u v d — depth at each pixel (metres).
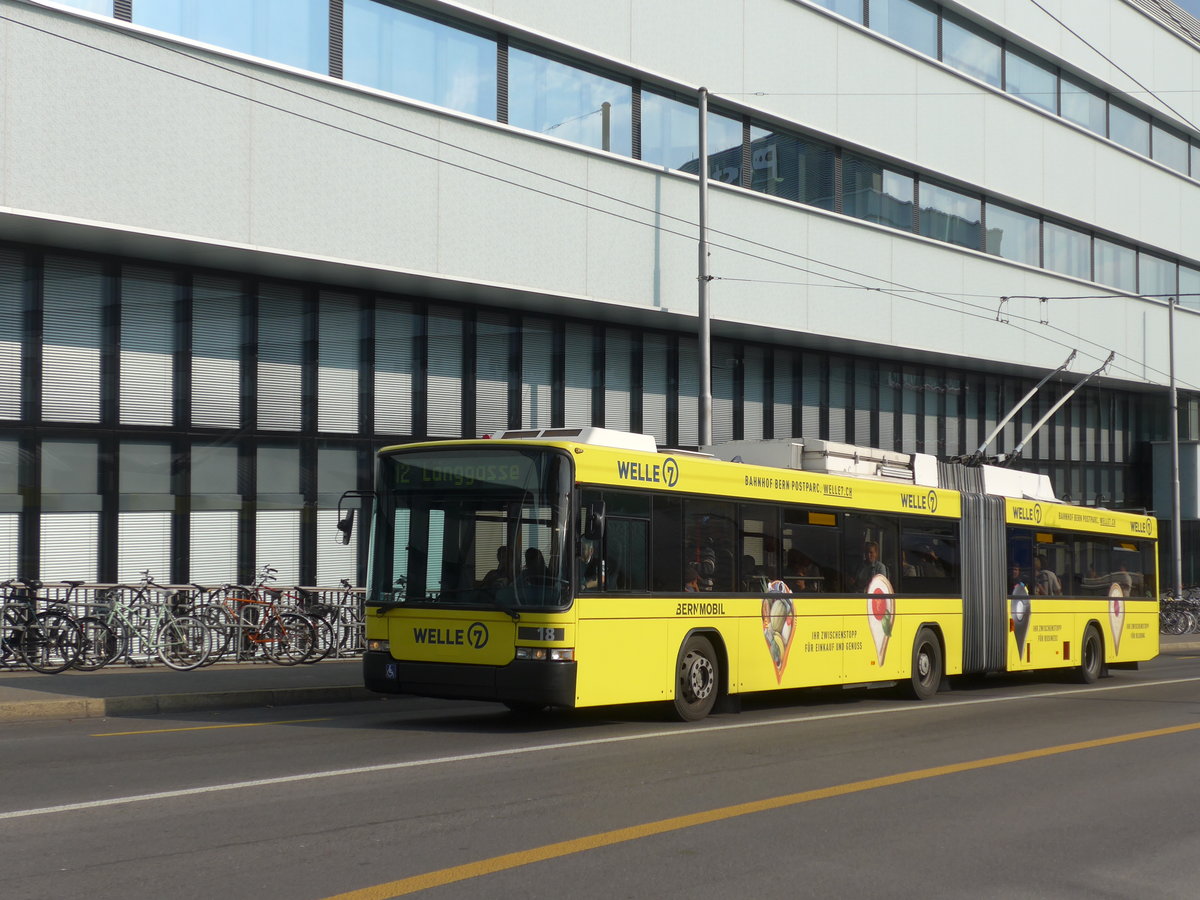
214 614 18.62
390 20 21.38
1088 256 38.56
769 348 30.27
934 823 8.45
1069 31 37.34
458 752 11.12
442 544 12.99
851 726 13.96
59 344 18.91
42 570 18.59
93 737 11.95
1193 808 9.27
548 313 25.42
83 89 17.83
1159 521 43.94
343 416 22.16
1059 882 6.92
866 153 30.67
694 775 10.08
